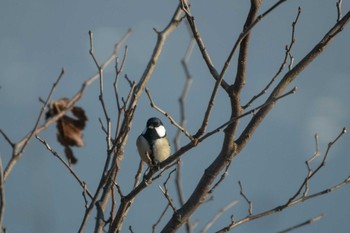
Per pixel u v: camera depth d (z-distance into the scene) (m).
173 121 7.07
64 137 7.26
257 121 7.50
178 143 8.16
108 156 7.50
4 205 5.95
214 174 7.64
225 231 7.74
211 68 7.34
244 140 7.51
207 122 7.04
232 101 7.27
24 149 6.32
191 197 7.80
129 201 7.80
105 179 7.27
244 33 6.60
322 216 7.62
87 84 7.23
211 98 6.89
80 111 7.21
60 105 6.87
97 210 7.82
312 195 7.83
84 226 7.10
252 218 7.82
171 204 7.85
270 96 7.51
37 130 6.46
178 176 7.99
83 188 7.69
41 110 6.51
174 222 7.84
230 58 6.69
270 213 7.84
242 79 7.20
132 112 7.57
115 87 7.76
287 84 7.56
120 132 7.45
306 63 7.53
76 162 7.48
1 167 6.00
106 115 7.74
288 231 7.60
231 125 7.34
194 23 7.28
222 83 7.27
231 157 7.55
